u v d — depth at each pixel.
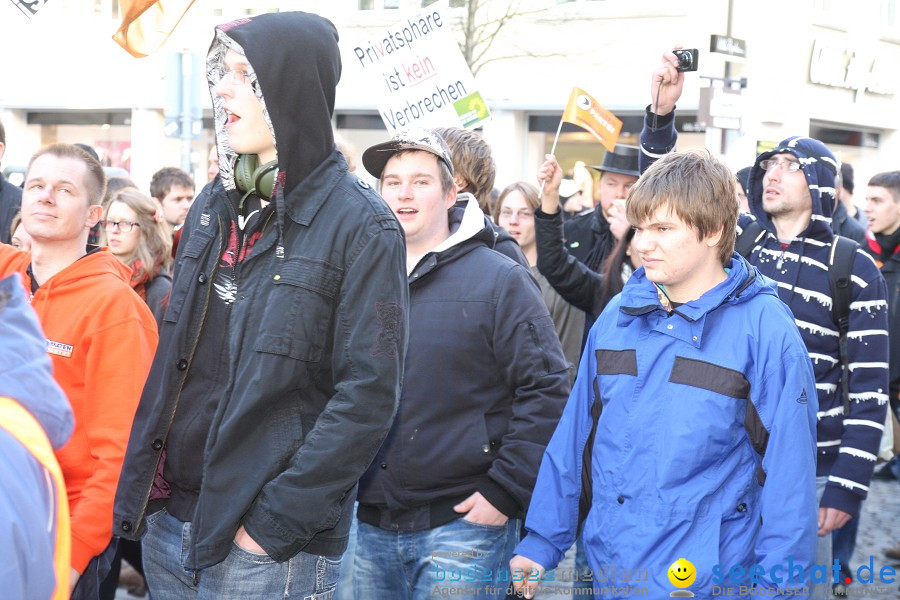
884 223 6.76
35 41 19.83
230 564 2.41
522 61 16.55
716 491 2.62
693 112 15.59
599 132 5.77
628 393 2.72
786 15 16.16
